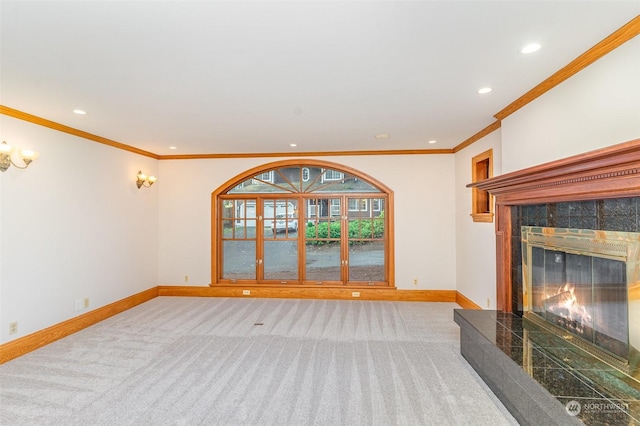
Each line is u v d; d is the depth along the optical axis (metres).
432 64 2.18
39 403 2.29
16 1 1.47
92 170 4.03
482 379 2.59
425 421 2.09
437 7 1.56
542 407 1.76
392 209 5.14
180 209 5.40
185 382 2.58
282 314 4.39
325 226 5.37
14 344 3.04
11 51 1.96
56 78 2.37
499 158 3.49
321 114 3.25
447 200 5.06
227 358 3.03
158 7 1.54
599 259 2.06
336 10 1.58
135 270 4.84
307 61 2.13
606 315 2.01
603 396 1.68
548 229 2.53
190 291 5.36
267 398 2.36
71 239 3.70
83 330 3.77
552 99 2.43
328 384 2.55
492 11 1.59
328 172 5.35
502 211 3.12
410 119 3.43
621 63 1.82
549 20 1.67
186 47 1.94
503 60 2.12
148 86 2.53
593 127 2.03
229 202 5.48
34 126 3.27
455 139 4.39
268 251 5.43
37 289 3.29
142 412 2.19
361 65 2.19
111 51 1.98
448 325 3.94
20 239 3.13
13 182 3.06
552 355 2.16
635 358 1.79
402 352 3.16
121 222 4.55
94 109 3.06
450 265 5.05
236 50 1.98
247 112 3.19
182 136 4.14
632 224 1.80
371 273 5.30
